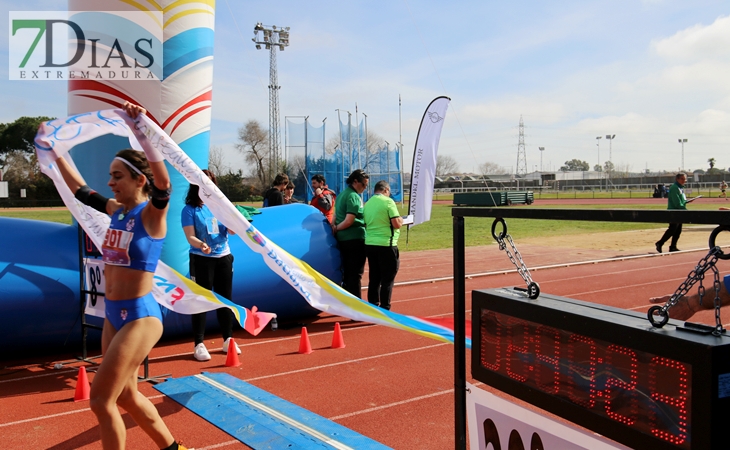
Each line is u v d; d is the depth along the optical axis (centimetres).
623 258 1380
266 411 417
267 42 4125
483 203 4116
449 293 959
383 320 420
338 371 529
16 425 402
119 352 290
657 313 174
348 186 771
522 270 225
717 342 152
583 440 194
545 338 209
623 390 178
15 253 554
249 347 623
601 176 8525
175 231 610
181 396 452
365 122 2867
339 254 769
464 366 254
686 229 2281
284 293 709
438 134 1116
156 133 359
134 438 377
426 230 2294
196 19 619
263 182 4488
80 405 443
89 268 536
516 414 225
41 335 563
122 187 310
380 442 368
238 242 694
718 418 151
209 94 639
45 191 4472
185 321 634
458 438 257
